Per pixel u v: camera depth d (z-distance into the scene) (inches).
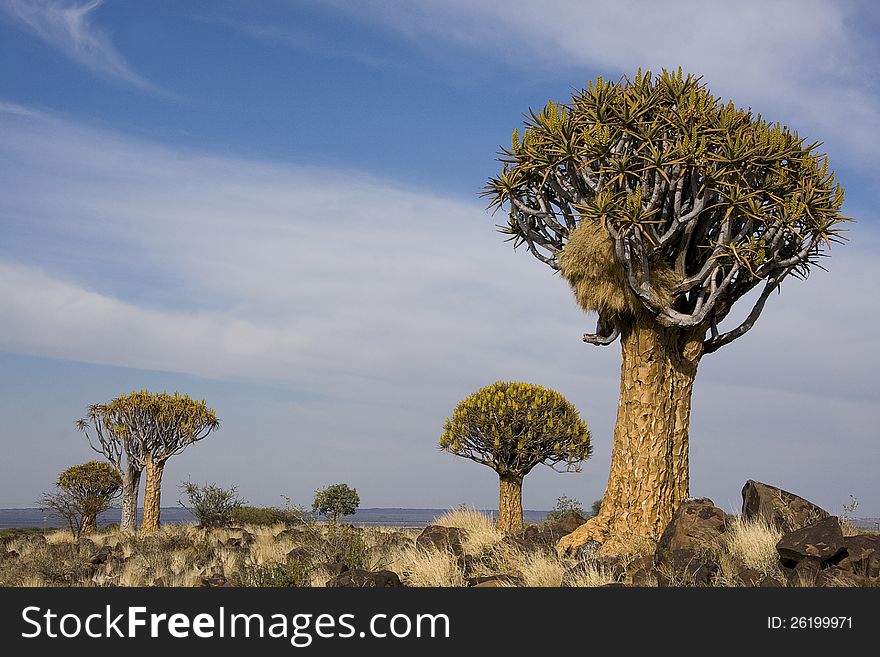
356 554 443.5
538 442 639.1
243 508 1040.8
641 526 395.2
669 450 406.0
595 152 393.1
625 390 412.2
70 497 1090.1
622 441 409.1
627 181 409.4
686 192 401.1
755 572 316.5
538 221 442.9
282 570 396.5
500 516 649.0
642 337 408.5
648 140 388.5
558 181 417.4
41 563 493.0
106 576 457.4
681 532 361.4
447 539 459.8
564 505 815.1
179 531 924.6
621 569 352.5
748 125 409.1
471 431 646.5
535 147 415.5
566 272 413.1
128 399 992.9
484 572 386.3
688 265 417.4
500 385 663.1
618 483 408.2
